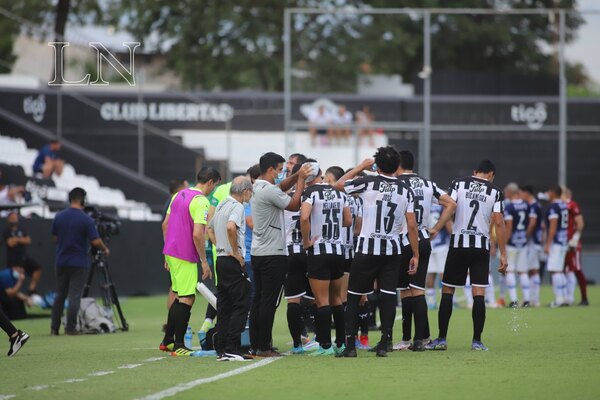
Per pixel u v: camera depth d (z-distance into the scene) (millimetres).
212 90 134250
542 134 103188
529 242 69750
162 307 74375
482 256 41188
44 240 73062
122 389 30156
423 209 41250
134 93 106250
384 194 38031
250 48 134000
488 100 103125
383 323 38812
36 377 33188
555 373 33594
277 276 38812
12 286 64250
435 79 104062
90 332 53000
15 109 102125
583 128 103500
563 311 66000
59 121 99562
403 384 31031
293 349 40969
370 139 102750
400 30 118562
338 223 39094
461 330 51594
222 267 37938
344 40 115688
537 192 103188
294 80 114188
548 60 119750
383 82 117375
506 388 30219
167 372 34375
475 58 125625
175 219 41250
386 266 38562
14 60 107500
